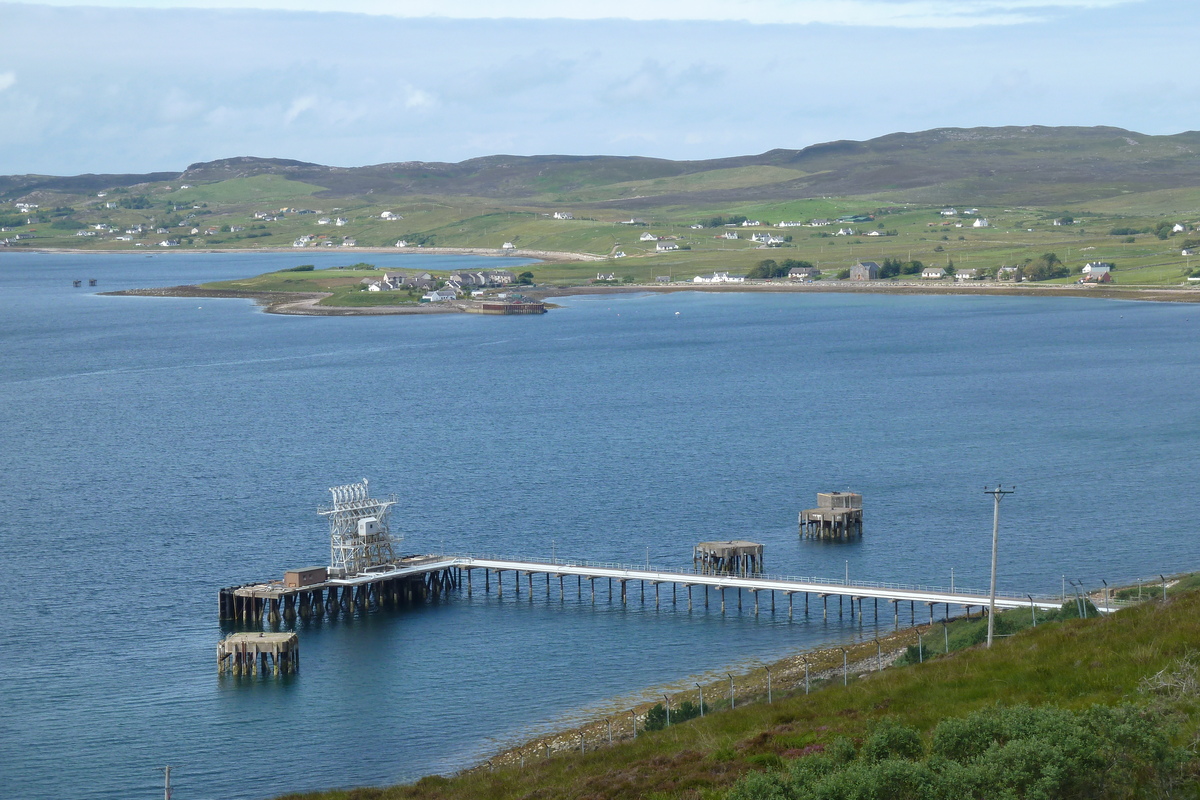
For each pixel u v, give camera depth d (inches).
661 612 5196.9
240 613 5172.2
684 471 7864.2
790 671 4227.4
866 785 2155.5
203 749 3865.7
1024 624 4138.8
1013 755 2196.1
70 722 4079.7
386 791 3223.4
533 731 3917.3
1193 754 2295.8
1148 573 5374.0
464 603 5398.6
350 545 5433.1
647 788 2723.9
